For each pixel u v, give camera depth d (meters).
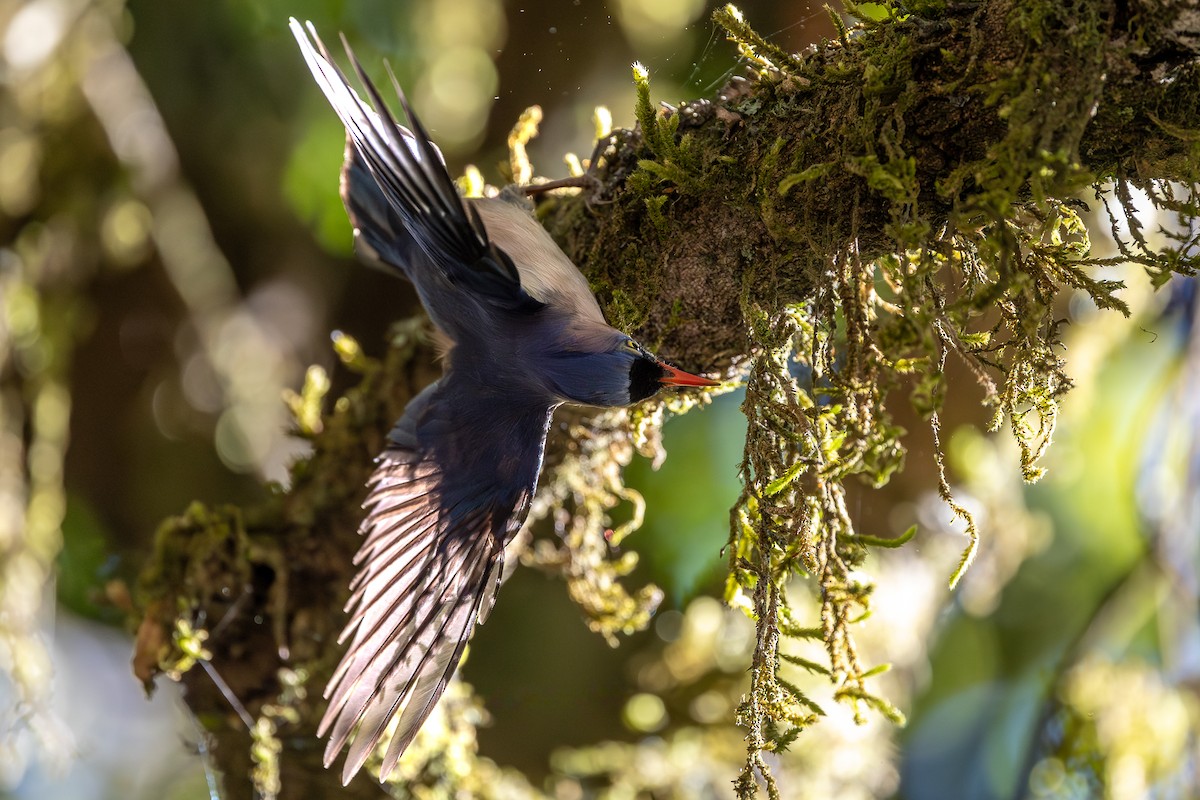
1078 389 2.77
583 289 2.55
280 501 2.63
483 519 2.56
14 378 2.91
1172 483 2.82
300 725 2.62
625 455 2.61
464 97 2.84
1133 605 2.91
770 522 2.52
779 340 2.53
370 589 2.55
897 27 2.50
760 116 2.52
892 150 2.49
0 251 2.90
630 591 2.89
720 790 2.77
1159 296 2.76
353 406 2.62
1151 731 2.81
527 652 2.88
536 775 2.82
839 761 2.75
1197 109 2.48
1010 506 2.78
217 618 2.62
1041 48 2.48
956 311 2.48
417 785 2.64
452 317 2.55
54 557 2.92
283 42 2.93
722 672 2.82
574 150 2.79
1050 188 2.47
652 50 2.76
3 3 2.79
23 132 2.88
